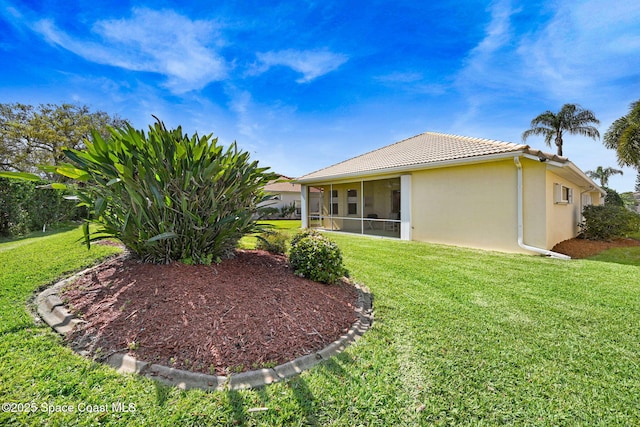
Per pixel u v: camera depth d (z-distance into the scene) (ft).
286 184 106.42
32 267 17.81
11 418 6.61
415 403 7.78
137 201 12.39
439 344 10.80
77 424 6.59
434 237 35.01
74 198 13.39
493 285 18.03
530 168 28.04
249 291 12.75
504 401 7.93
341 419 7.18
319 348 10.25
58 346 9.48
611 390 8.45
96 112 86.79
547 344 10.93
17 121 74.79
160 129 13.62
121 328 10.05
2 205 35.27
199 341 9.53
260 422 6.95
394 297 15.84
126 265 14.55
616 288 17.52
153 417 6.89
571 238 42.27
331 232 48.55
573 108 80.33
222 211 15.14
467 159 29.50
